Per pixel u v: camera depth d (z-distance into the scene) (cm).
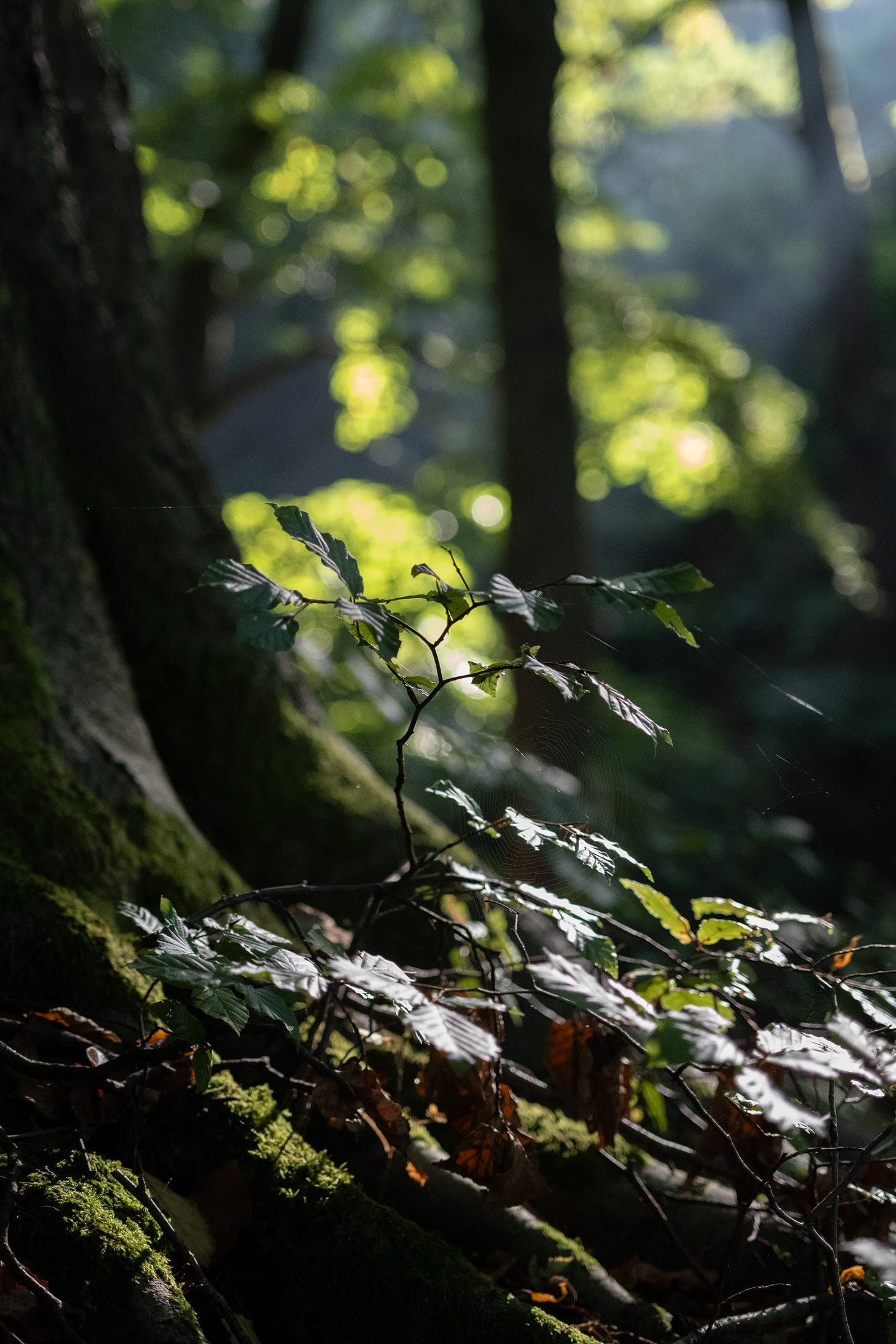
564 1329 165
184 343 992
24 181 285
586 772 365
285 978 134
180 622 292
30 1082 175
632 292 1138
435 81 1075
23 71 283
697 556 1950
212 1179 176
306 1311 168
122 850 230
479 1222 197
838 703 1394
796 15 1293
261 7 1432
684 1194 222
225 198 932
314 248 1113
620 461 1237
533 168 731
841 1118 243
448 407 1781
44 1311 143
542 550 722
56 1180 159
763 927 176
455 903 214
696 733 955
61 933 199
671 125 1830
